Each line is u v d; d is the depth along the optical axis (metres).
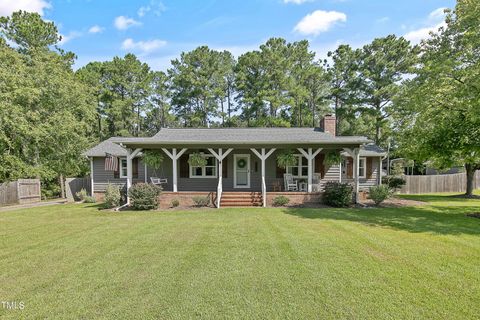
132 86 34.47
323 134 15.16
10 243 6.54
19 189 15.24
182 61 34.97
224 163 15.02
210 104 35.31
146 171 15.23
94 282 4.32
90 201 15.85
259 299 3.75
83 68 31.97
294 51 31.27
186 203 12.52
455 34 12.77
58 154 18.88
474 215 10.02
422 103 10.68
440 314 3.37
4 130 16.06
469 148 9.95
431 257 5.35
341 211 10.77
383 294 3.86
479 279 4.34
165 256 5.50
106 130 34.03
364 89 25.98
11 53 17.62
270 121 30.48
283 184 14.87
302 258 5.31
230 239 6.70
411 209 11.45
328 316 3.34
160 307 3.57
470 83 9.03
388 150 24.78
